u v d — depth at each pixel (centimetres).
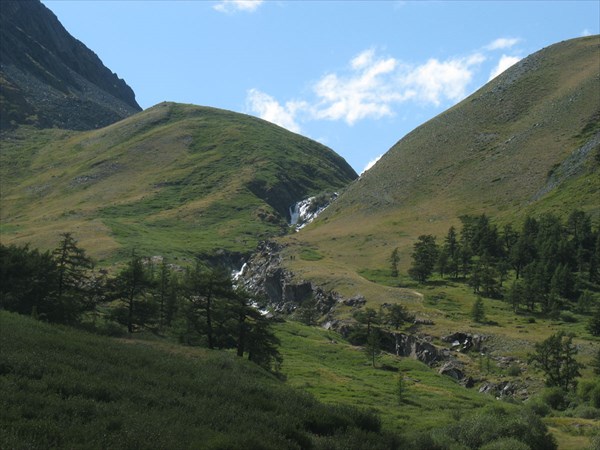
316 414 4472
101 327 8150
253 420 4100
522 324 11612
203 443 3303
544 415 7019
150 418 3666
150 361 5800
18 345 5297
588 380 8138
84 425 3312
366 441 4191
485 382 9269
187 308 8281
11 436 2864
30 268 8406
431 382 9200
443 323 11819
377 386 8406
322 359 10338
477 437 5203
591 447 5128
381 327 12156
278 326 12581
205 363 6569
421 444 4591
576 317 11744
